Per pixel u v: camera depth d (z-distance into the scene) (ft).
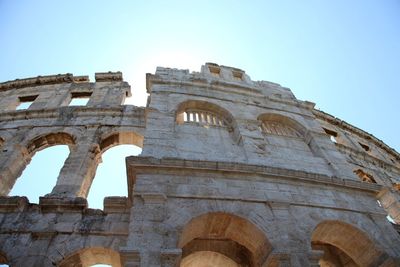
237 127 68.23
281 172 53.98
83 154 64.23
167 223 41.16
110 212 51.01
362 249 51.16
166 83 78.59
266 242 43.50
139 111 78.43
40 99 88.74
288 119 79.61
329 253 63.57
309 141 74.95
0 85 98.37
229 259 54.65
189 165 49.62
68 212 50.19
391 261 47.11
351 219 51.70
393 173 103.86
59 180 57.31
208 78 90.43
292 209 49.32
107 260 48.11
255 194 49.47
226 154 59.77
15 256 43.42
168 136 58.65
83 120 75.82
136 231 39.40
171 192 45.78
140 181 46.09
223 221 46.19
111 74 100.32
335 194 55.67
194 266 57.88
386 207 85.10
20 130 72.43
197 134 64.75
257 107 79.71
